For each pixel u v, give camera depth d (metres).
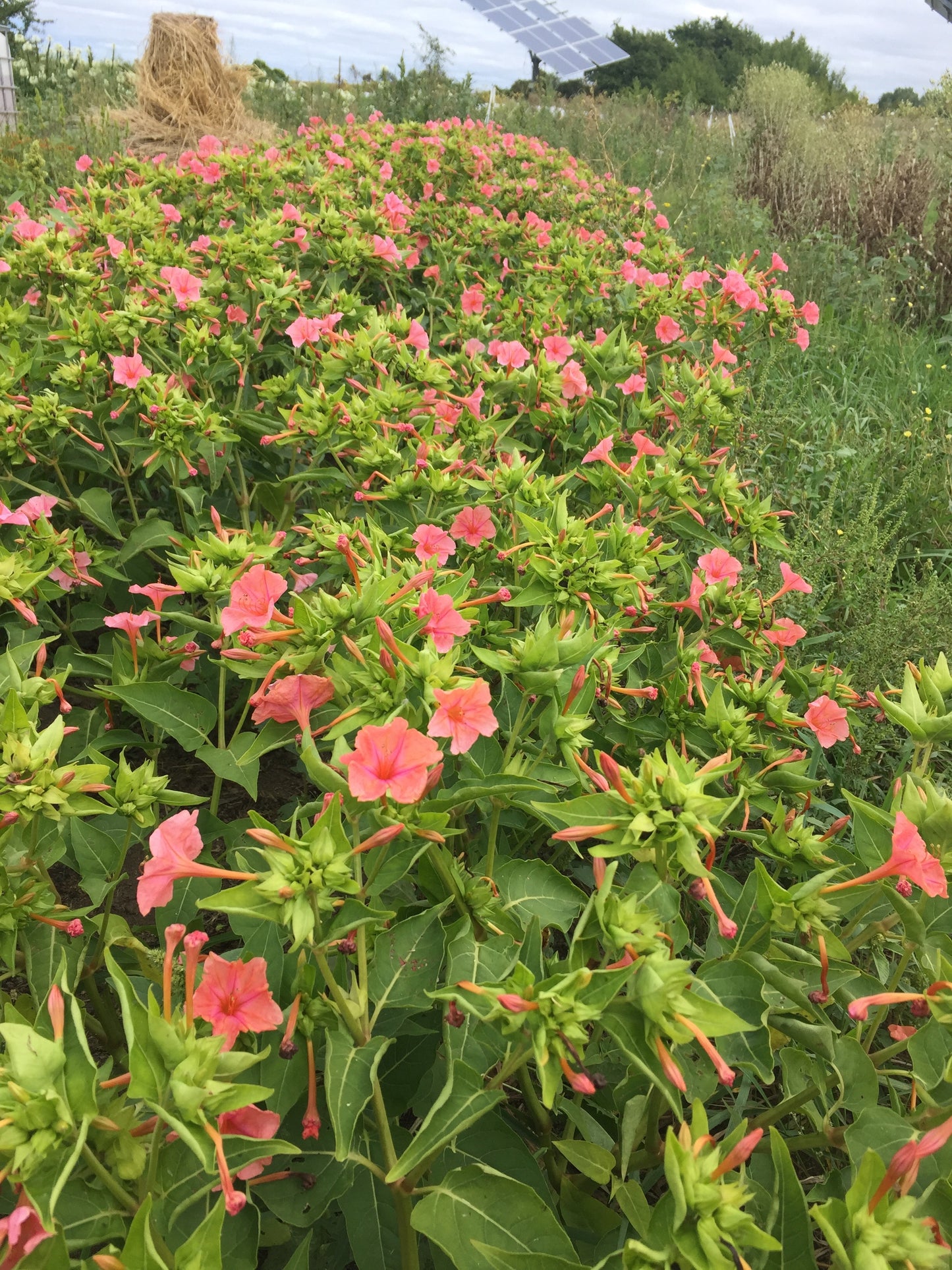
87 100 13.61
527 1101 1.91
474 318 4.45
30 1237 1.15
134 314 3.55
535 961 1.44
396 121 12.62
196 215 5.86
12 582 2.22
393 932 1.62
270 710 1.67
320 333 3.60
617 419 3.94
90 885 1.94
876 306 8.63
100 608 3.19
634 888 1.54
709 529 3.93
